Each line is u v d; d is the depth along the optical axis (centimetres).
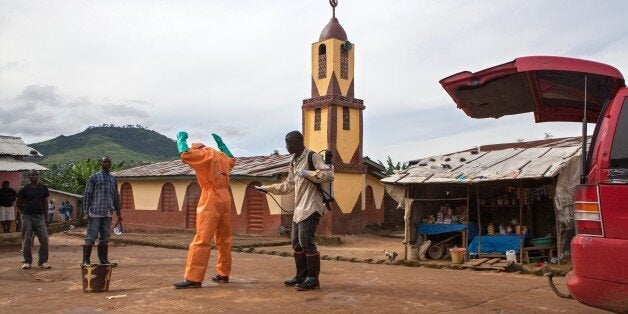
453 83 689
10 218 1739
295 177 759
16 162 2028
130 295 702
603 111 507
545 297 730
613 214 452
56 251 1416
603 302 454
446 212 1321
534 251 1188
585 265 461
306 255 752
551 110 782
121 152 16150
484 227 1300
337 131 2105
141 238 1978
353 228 2164
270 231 2045
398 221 2547
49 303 654
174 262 1171
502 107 786
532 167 1118
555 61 581
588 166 491
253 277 903
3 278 913
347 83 2150
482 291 773
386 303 659
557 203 1086
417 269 1121
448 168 1266
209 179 775
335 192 2092
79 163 3625
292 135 756
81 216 3172
